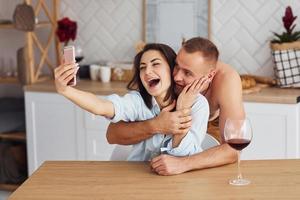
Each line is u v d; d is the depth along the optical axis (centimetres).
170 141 220
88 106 212
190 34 413
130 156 234
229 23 405
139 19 428
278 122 350
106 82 416
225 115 238
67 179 207
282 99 346
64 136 407
